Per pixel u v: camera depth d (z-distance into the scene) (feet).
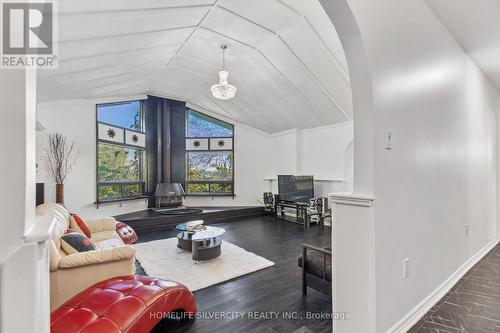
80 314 5.08
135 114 21.06
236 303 7.85
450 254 8.46
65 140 16.24
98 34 9.23
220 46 13.37
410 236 6.32
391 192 5.63
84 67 11.85
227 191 24.76
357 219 5.23
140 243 14.37
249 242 14.67
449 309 7.10
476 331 6.19
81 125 17.01
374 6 5.27
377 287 5.19
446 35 8.24
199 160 24.52
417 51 6.70
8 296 2.12
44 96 14.33
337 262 5.58
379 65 5.34
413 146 6.46
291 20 10.94
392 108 5.70
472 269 9.82
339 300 5.54
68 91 14.70
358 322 5.23
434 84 7.52
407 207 6.20
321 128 20.27
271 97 18.29
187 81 18.53
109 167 18.78
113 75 14.32
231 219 21.52
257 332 6.43
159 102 22.06
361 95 5.21
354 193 5.39
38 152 15.12
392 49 5.76
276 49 13.25
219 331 6.49
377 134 5.23
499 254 11.52
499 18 7.71
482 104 11.46
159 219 18.19
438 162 7.66
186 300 6.72
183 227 12.96
